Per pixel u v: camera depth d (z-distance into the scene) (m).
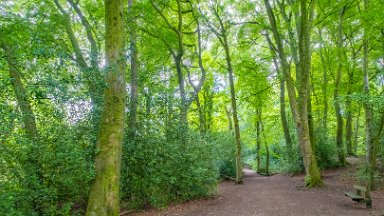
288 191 13.98
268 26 15.95
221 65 22.84
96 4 14.30
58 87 6.50
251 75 19.03
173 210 11.53
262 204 11.35
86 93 8.89
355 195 10.61
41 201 8.21
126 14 14.20
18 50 7.50
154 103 12.28
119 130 8.18
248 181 20.11
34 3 12.42
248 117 29.64
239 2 17.78
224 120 30.52
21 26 8.80
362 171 13.41
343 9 16.44
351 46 19.42
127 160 11.55
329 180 16.06
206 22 18.75
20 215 7.08
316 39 19.53
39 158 8.32
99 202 7.75
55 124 8.84
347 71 19.89
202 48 22.42
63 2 15.11
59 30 12.20
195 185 13.38
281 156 24.62
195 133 13.91
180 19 16.53
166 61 18.06
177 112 13.33
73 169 8.66
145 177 11.91
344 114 23.12
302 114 14.45
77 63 8.17
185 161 12.98
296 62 16.75
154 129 12.36
